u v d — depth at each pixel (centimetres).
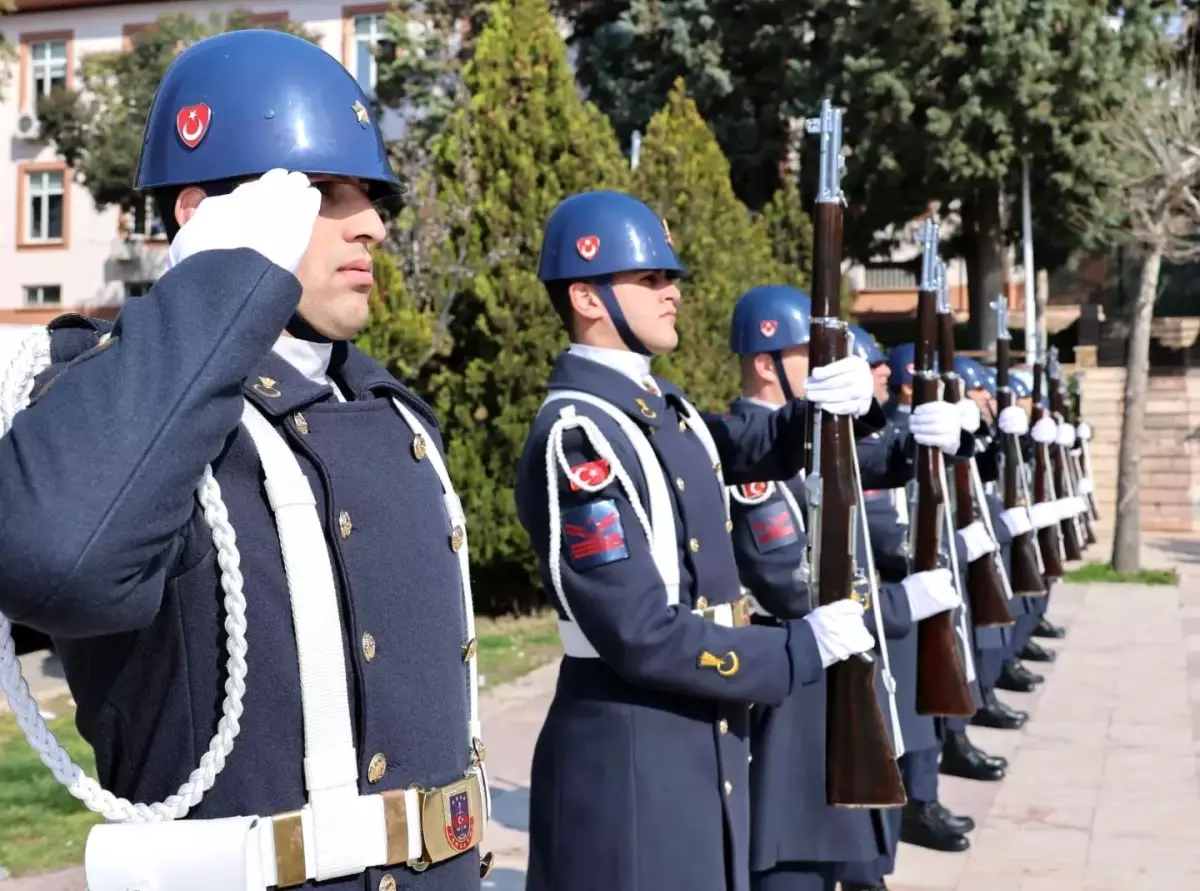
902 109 1925
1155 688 897
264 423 179
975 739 761
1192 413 2214
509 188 1045
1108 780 670
